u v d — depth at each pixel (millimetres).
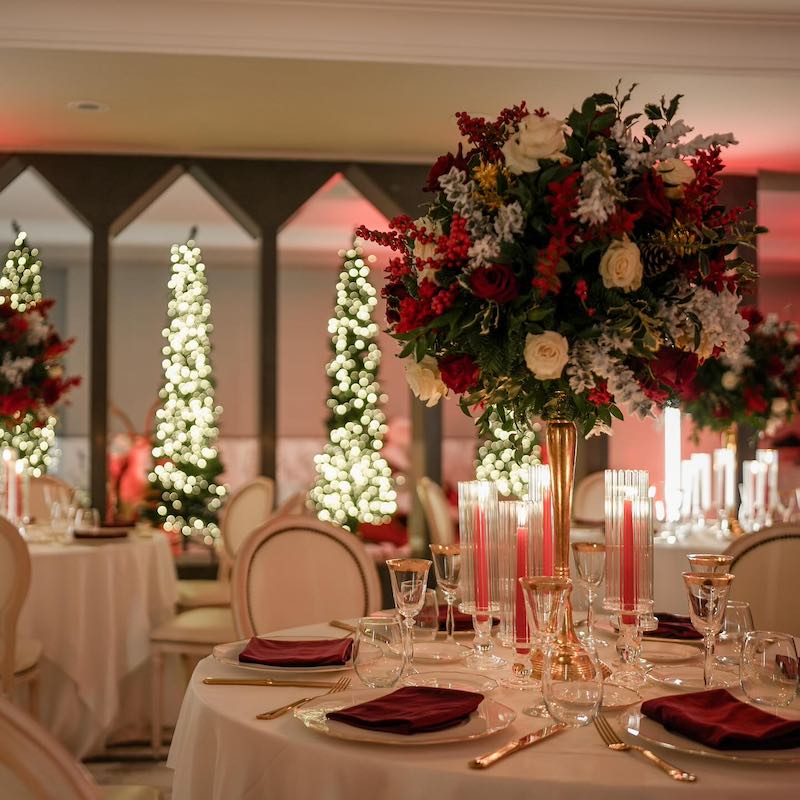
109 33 4535
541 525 1983
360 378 7320
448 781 1450
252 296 10594
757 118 5586
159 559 4887
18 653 3887
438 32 4691
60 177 6117
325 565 3059
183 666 5109
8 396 4742
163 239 9938
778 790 1394
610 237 1856
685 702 1653
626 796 1393
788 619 2979
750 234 2061
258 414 6270
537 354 1848
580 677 1574
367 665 1812
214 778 1774
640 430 9453
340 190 8469
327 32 4629
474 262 1900
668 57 4832
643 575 1982
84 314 10023
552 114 5445
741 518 5262
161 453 7742
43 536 4820
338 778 1528
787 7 4758
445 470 10031
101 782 4047
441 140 5957
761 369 5086
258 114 5473
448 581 2221
